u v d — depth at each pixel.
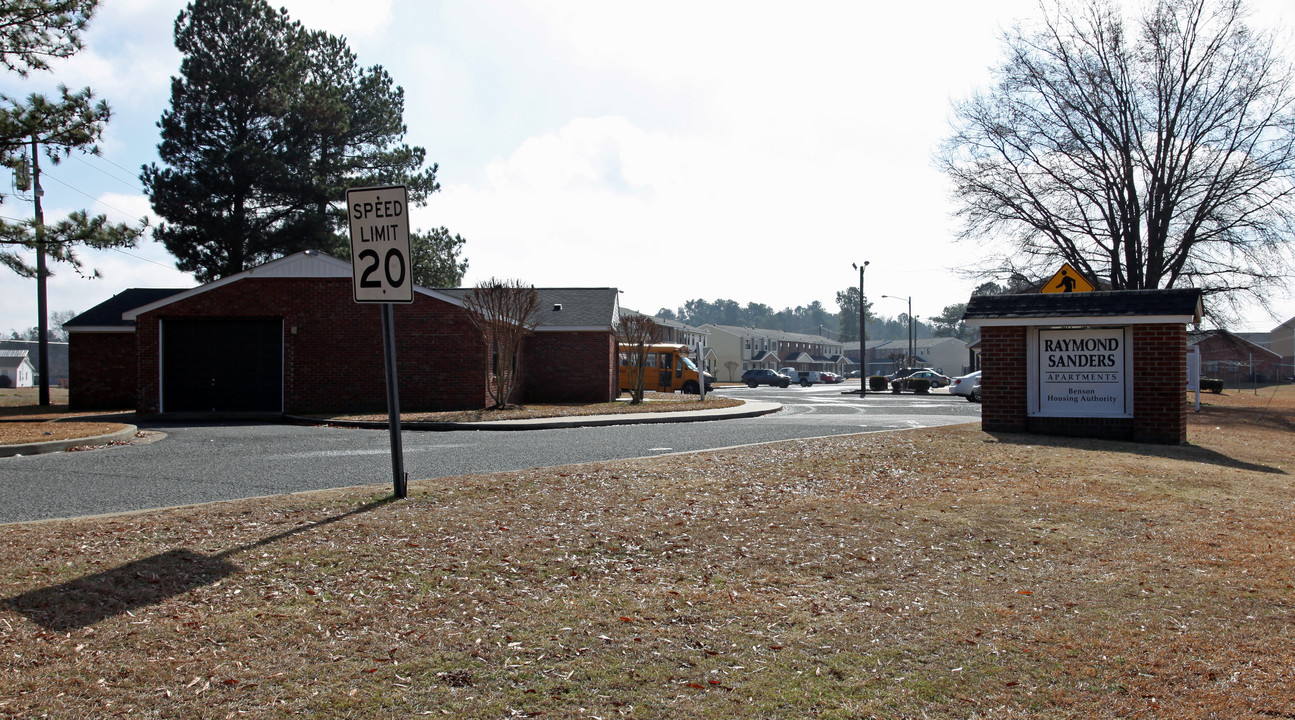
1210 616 4.83
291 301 22.59
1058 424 14.17
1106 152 30.19
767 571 5.84
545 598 5.23
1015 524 7.20
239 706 3.70
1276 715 3.60
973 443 12.71
